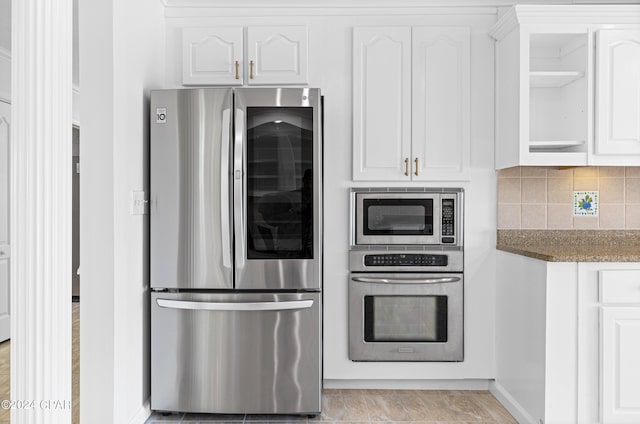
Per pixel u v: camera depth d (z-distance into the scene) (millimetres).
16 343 1671
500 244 2879
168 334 2535
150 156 2541
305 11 2883
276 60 2867
